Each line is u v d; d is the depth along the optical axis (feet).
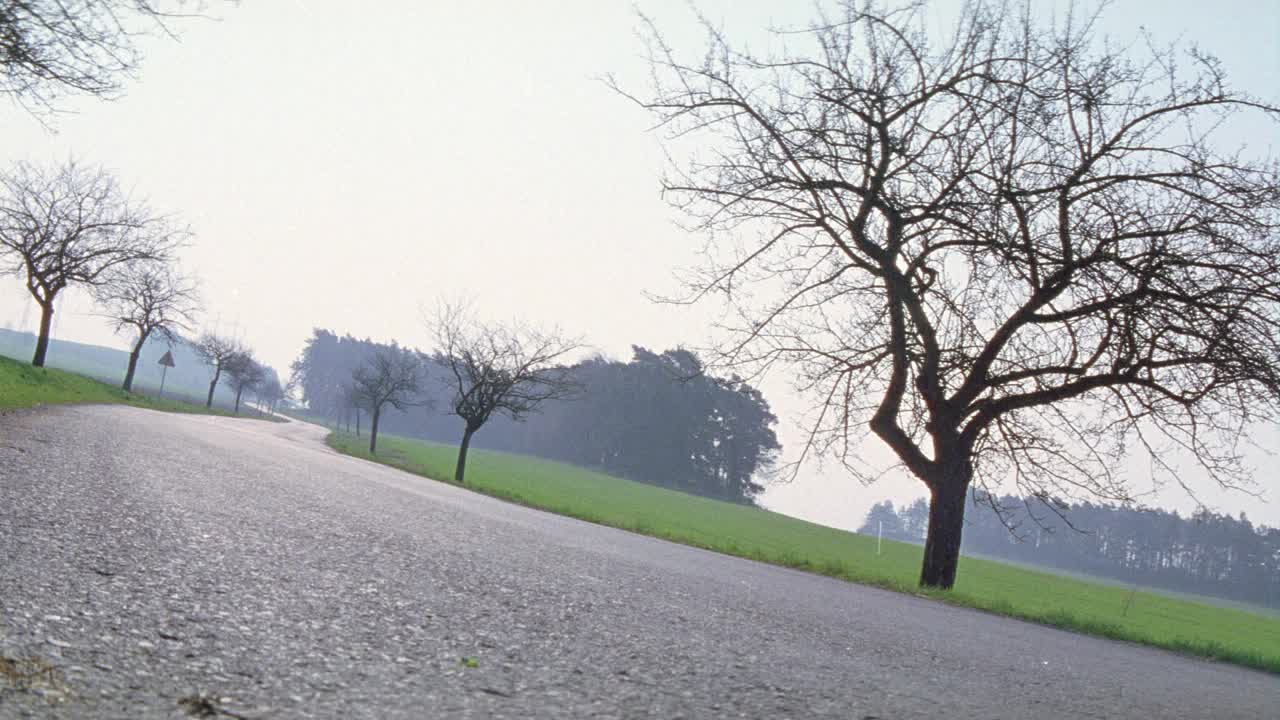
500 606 12.24
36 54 27.04
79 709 5.70
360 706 6.64
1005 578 139.85
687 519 165.58
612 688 8.27
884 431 44.86
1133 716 10.78
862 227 44.45
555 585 15.48
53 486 17.84
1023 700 10.76
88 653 6.97
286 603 10.11
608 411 376.27
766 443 362.74
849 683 10.21
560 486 215.51
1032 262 40.52
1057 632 25.70
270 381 524.93
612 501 185.47
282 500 22.89
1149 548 556.10
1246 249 38.40
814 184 43.96
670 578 20.97
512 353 137.08
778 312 47.50
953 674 12.27
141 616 8.44
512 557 19.17
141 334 180.34
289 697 6.64
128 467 24.91
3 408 49.47
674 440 354.33
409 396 486.79
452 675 7.97
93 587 9.34
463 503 40.68
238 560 12.57
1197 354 38.86
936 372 44.32
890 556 151.94
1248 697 15.64
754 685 9.30
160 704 6.07
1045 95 41.34
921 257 44.50
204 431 65.77
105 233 129.80
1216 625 102.73
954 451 44.01
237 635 8.32
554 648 9.87
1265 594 506.07
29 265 123.54
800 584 28.19
